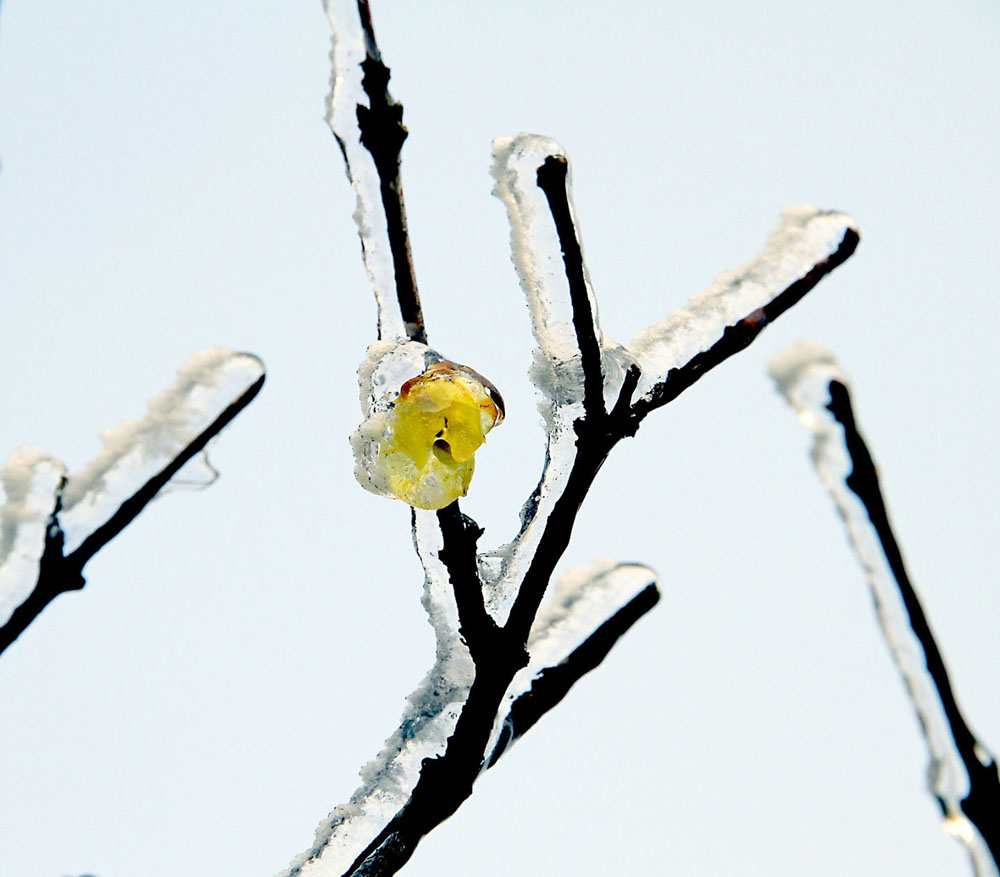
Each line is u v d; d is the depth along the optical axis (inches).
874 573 56.4
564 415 56.9
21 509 56.1
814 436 56.2
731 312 57.1
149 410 56.2
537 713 56.9
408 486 55.9
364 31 56.4
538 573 56.7
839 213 57.3
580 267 56.6
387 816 56.6
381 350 56.2
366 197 56.4
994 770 56.4
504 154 56.6
